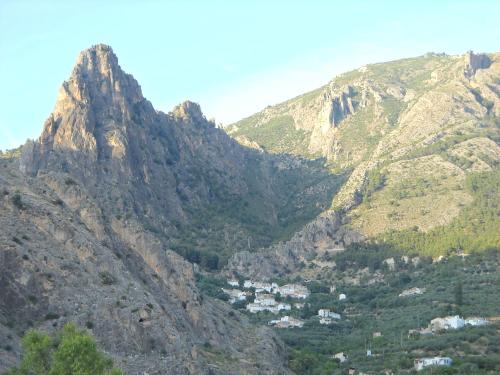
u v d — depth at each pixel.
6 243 123.94
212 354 152.75
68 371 95.62
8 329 114.75
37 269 124.50
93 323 123.06
